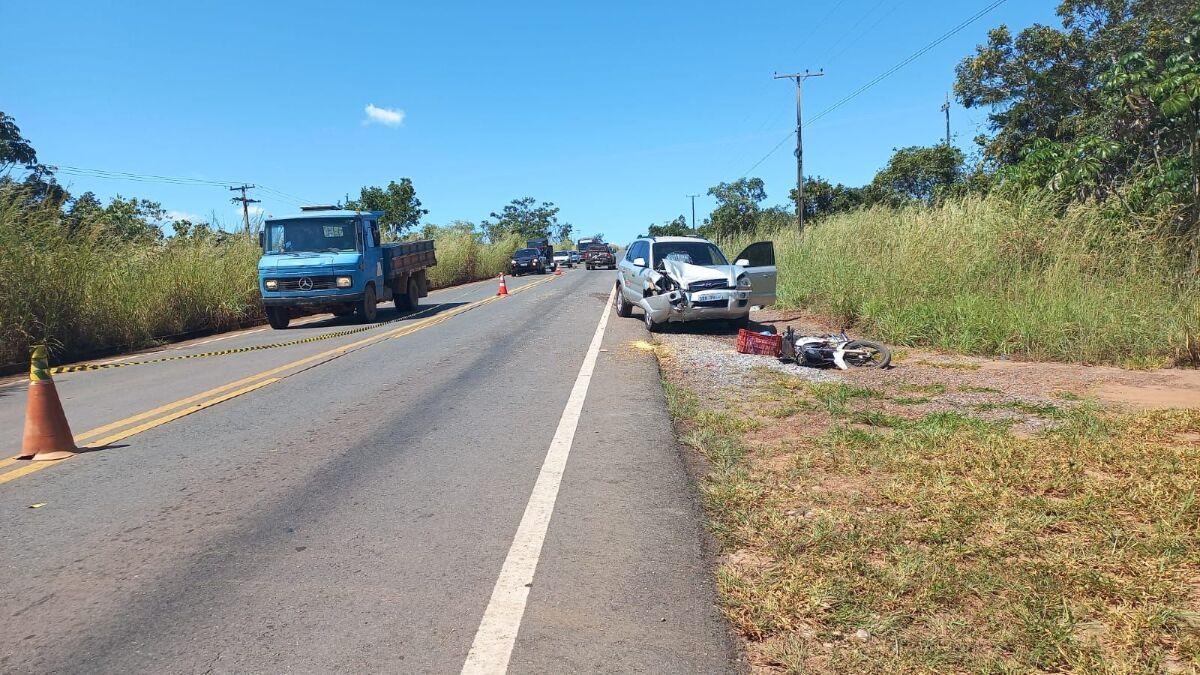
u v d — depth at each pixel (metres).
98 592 3.42
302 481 5.00
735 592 3.22
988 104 23.03
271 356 11.35
